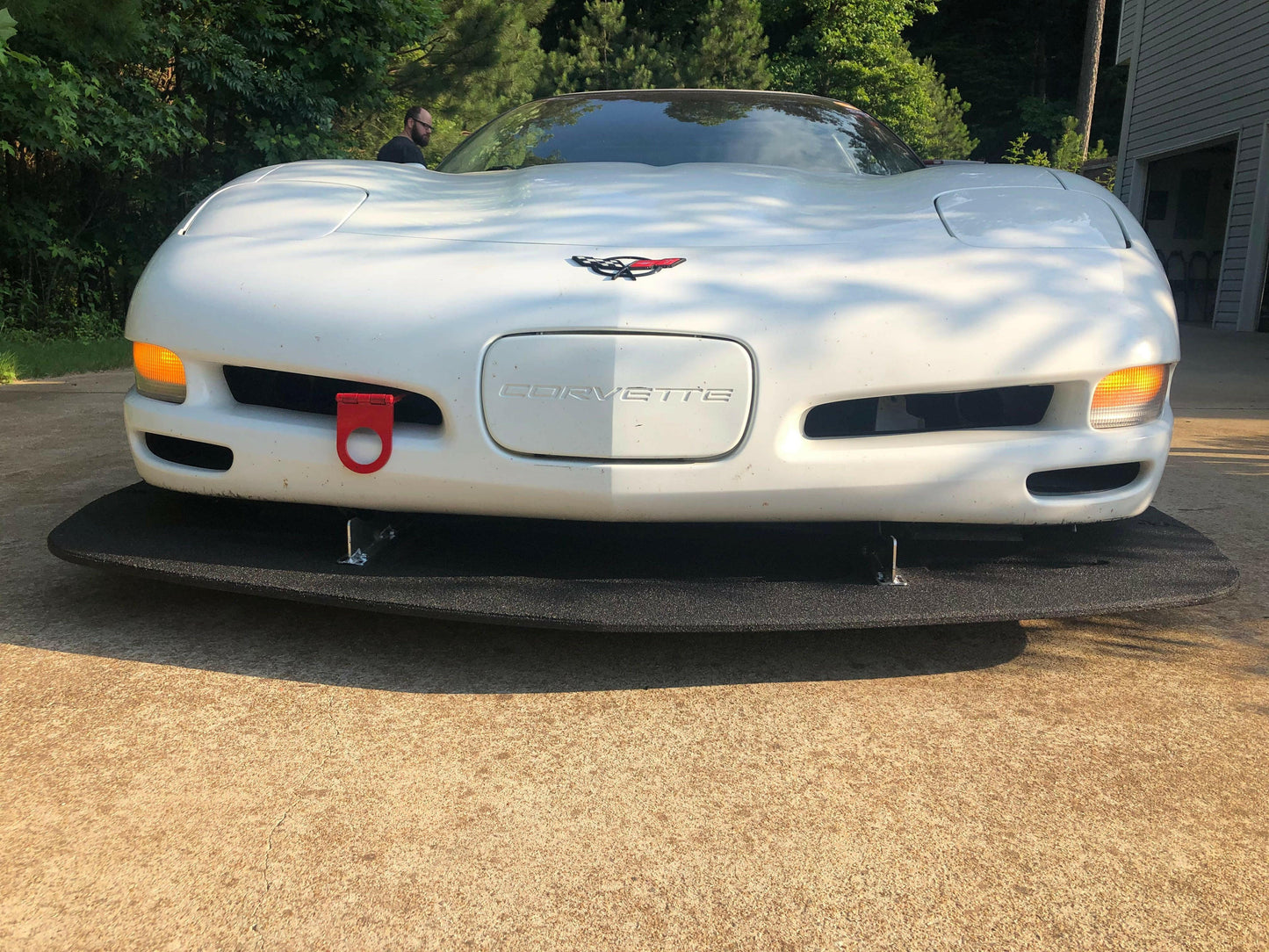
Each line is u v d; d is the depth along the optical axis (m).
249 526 1.75
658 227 1.67
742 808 1.24
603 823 1.20
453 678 1.59
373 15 9.34
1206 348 8.48
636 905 1.05
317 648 1.69
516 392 1.52
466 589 1.53
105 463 3.11
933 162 2.78
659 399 1.50
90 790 1.24
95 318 7.64
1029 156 20.36
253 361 1.59
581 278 1.54
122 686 1.53
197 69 8.02
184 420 1.66
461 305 1.54
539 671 1.63
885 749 1.39
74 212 8.02
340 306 1.57
